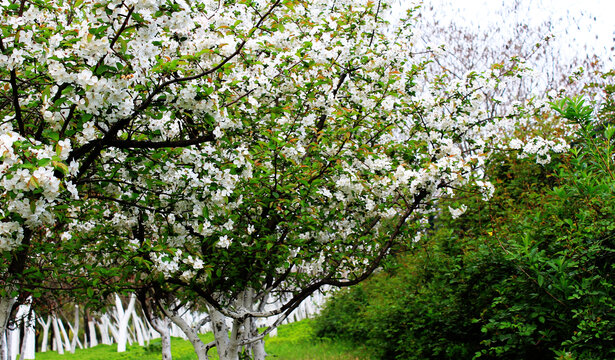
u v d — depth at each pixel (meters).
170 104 3.02
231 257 4.13
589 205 4.18
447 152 5.04
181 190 3.37
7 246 2.61
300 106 4.52
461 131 5.46
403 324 8.20
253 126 4.21
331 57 4.54
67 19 3.63
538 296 4.82
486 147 5.83
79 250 4.14
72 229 4.23
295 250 4.68
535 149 5.52
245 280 4.29
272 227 4.61
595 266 4.16
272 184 4.23
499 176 8.84
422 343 7.51
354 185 4.67
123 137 3.49
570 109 4.19
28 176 2.22
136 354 14.57
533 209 5.98
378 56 5.42
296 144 4.64
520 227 5.45
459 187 4.65
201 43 3.30
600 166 4.15
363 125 5.09
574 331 4.15
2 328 3.52
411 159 5.38
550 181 7.63
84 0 2.55
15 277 3.34
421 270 7.66
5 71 2.82
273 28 3.78
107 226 4.09
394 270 8.71
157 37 3.09
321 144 4.50
